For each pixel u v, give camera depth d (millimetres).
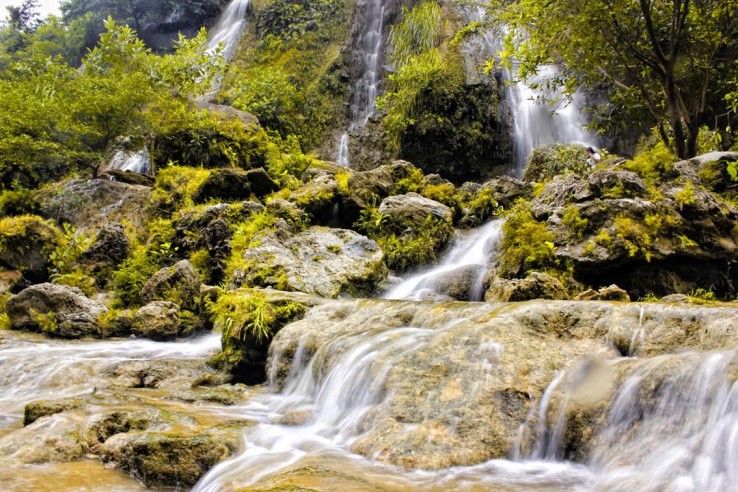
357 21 23219
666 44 12203
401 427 4410
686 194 8164
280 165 15367
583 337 5043
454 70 18734
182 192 14156
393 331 6012
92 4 30109
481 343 5016
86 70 17391
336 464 3990
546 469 3963
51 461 4441
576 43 11602
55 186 15930
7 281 11992
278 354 6973
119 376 7422
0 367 7711
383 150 18984
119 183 15406
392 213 12031
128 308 11117
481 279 9812
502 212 11500
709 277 8234
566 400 4289
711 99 12531
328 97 21250
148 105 16500
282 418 5371
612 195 8469
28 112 14875
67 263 12422
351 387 5309
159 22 29250
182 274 10516
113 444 4543
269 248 10453
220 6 29203
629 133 16469
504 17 12695
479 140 17984
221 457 4324
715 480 3186
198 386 7270
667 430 3656
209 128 16312
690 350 4406
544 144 16812
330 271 10102
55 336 9578
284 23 24547
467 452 4117
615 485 3467
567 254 8352
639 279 8062
